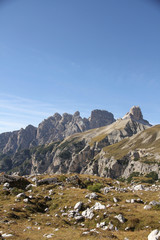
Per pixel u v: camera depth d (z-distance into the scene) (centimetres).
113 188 4947
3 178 4750
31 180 5447
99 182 5794
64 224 2600
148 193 4450
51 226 2492
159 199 3656
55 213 3133
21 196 3691
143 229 2319
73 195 3831
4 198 3703
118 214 2712
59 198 3738
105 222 2564
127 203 3428
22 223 2531
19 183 4803
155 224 2344
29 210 3111
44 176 6119
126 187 5738
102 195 4003
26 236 1969
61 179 5266
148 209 2928
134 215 2675
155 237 1839
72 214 2945
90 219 2739
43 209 3384
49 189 4469
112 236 2028
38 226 2447
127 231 2319
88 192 4038
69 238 1928
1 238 1809
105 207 3061
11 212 2827
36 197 3803
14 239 1803
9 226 2292
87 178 6016
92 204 3281
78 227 2539
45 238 1927
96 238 1922
